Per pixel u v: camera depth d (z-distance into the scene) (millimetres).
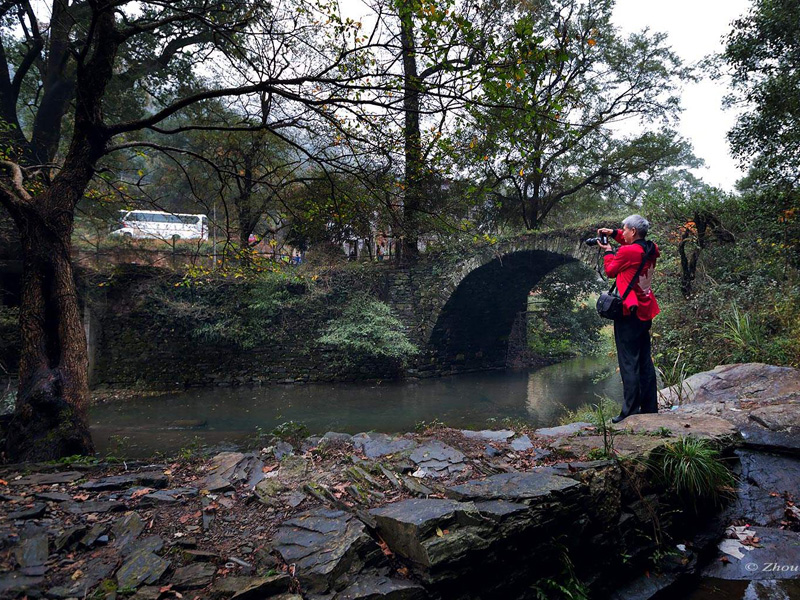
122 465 3648
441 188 10961
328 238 15312
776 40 9109
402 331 16453
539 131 5430
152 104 15664
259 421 10445
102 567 2070
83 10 12844
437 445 3695
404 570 2252
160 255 15258
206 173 14930
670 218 9359
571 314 23562
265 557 2205
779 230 8156
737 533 3320
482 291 17344
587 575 2768
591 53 17141
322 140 7773
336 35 5352
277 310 15477
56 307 5301
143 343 14648
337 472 3219
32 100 19438
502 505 2520
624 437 3605
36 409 4828
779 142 9234
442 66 4887
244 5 5574
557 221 21984
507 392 14188
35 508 2562
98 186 8758
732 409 4438
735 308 6703
